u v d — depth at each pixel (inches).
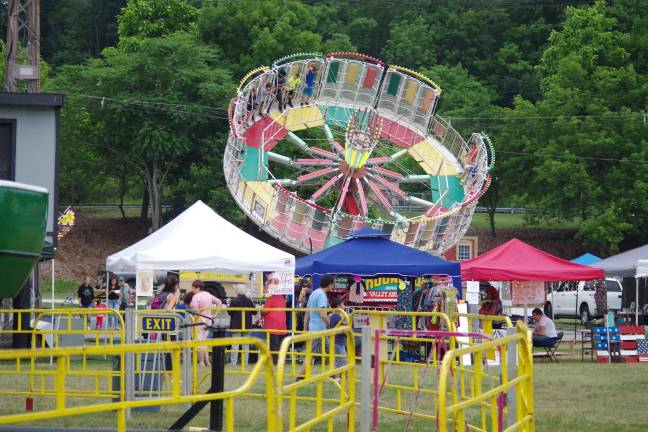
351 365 405.4
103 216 2906.0
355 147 1795.0
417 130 1923.0
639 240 2689.5
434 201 1846.7
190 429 491.2
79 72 2404.0
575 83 2593.5
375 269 932.6
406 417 569.9
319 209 1576.0
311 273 937.5
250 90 1786.4
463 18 3818.9
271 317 817.5
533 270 1024.9
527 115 2598.4
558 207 2481.5
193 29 2797.7
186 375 572.1
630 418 575.8
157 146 2294.5
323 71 1892.2
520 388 372.8
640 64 2733.8
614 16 2952.8
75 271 2383.1
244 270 931.3
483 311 1070.4
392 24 3799.2
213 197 2399.1
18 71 1166.3
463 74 3267.7
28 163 983.6
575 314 1579.7
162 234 957.2
